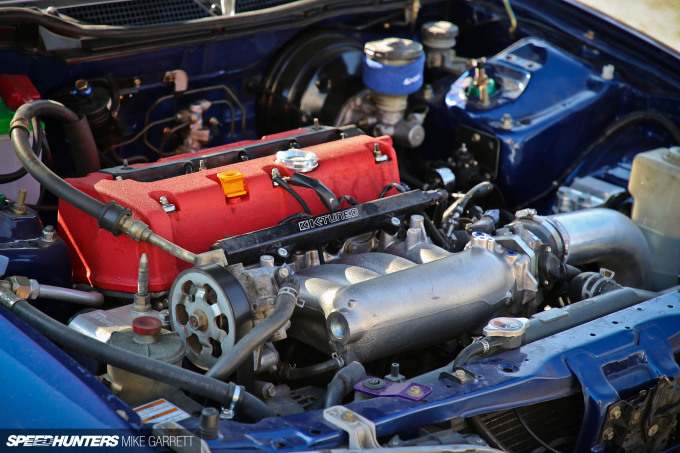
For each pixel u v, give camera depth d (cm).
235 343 191
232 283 192
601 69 346
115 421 162
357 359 206
